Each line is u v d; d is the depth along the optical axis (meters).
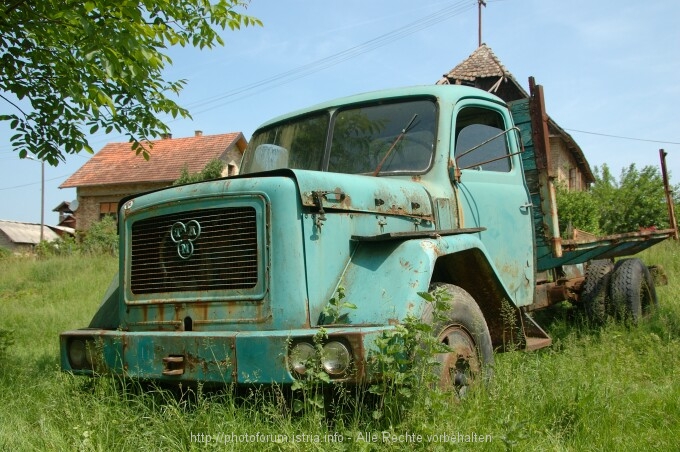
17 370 5.02
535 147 5.64
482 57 17.31
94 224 22.73
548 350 5.18
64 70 5.06
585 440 3.19
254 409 3.12
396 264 3.33
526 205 5.20
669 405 3.64
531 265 5.18
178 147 29.31
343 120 4.66
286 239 3.21
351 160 4.46
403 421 2.96
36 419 3.63
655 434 3.25
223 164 24.28
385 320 3.10
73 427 3.27
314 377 2.90
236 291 3.28
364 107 4.65
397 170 4.29
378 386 2.95
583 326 6.19
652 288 6.63
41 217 35.16
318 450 2.77
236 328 3.25
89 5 4.49
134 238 3.72
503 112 5.16
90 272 14.40
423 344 3.08
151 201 3.64
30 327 8.34
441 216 4.09
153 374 3.31
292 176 3.29
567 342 5.30
